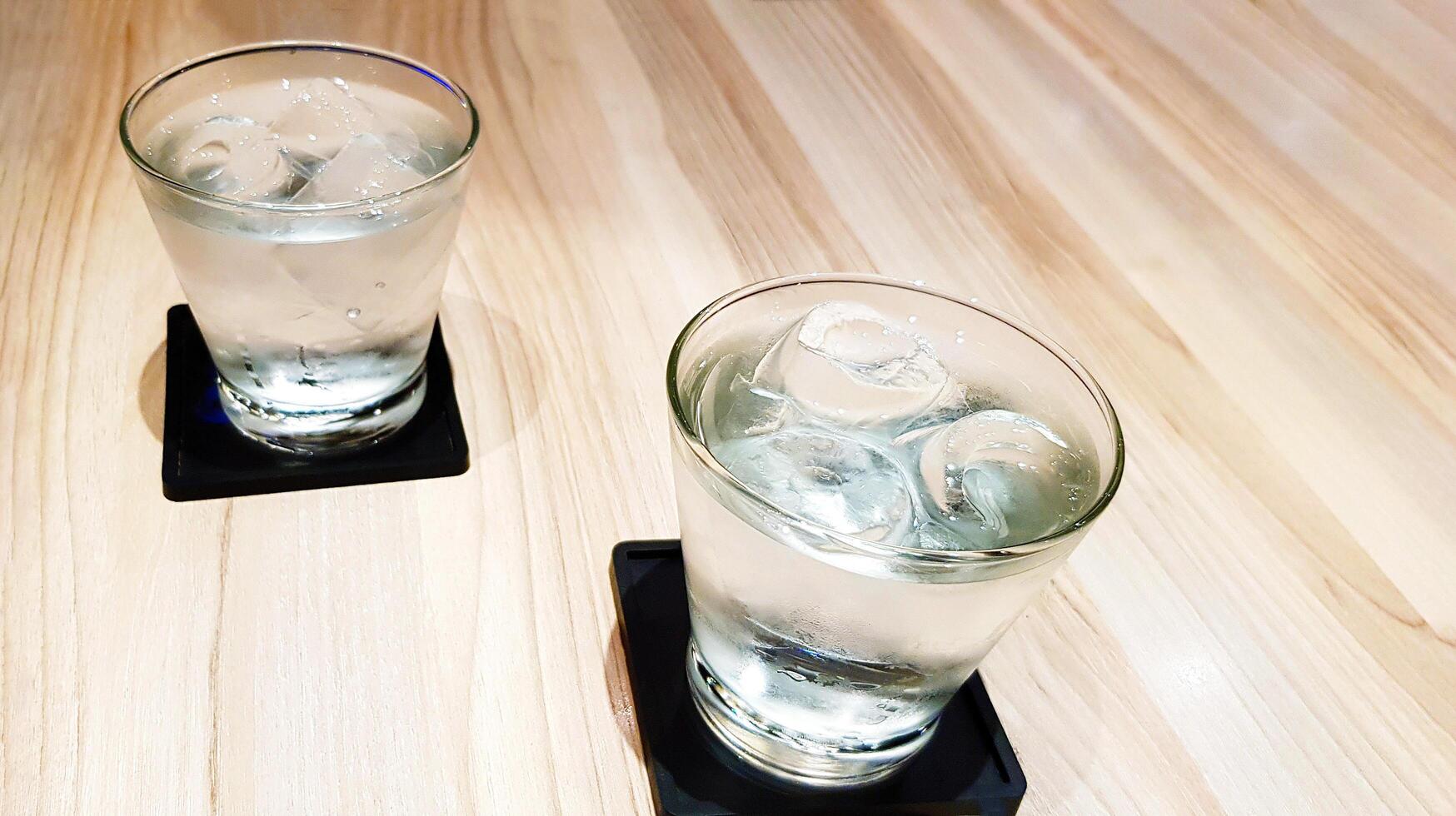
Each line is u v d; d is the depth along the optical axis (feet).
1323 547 1.35
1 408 1.28
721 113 1.85
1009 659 1.21
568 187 1.67
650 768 1.07
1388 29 2.30
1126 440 1.44
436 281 1.26
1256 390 1.53
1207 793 1.13
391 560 1.21
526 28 1.96
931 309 1.07
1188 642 1.25
